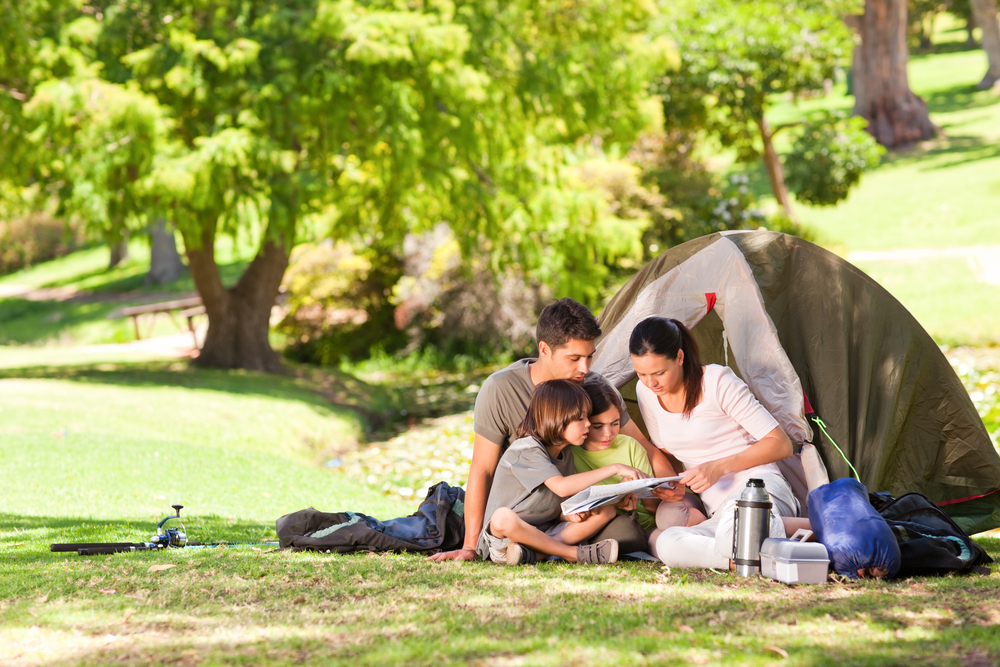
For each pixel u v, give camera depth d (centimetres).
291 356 1972
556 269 1457
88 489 658
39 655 254
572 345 405
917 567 352
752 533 354
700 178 1920
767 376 452
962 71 4166
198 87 1188
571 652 244
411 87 1284
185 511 599
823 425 459
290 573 353
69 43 1226
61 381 1294
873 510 352
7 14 1170
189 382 1336
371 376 1808
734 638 257
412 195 1373
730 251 471
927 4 4597
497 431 421
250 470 789
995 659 234
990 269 1720
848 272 469
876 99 3269
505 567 376
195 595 319
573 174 1505
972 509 476
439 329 1870
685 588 327
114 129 1133
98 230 1215
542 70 1384
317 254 1945
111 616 292
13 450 790
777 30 1803
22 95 1270
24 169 1277
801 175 1952
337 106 1240
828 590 321
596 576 352
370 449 1098
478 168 1502
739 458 402
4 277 3809
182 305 2192
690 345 418
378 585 333
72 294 3161
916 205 2430
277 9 1244
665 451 441
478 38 1335
